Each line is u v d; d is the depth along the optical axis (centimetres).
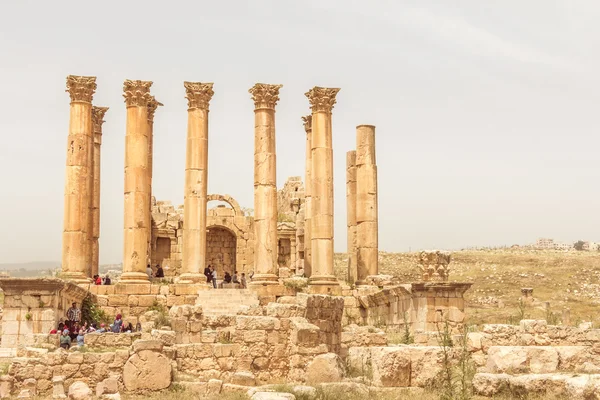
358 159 5809
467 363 2500
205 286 5012
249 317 3027
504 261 10575
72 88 5147
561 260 10256
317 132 5466
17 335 3856
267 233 5241
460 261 10844
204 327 3219
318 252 5353
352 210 6047
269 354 3000
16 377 2792
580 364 2416
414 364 2466
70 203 5019
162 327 3428
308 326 2970
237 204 7225
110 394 2670
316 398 2316
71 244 4978
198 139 5216
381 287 5259
